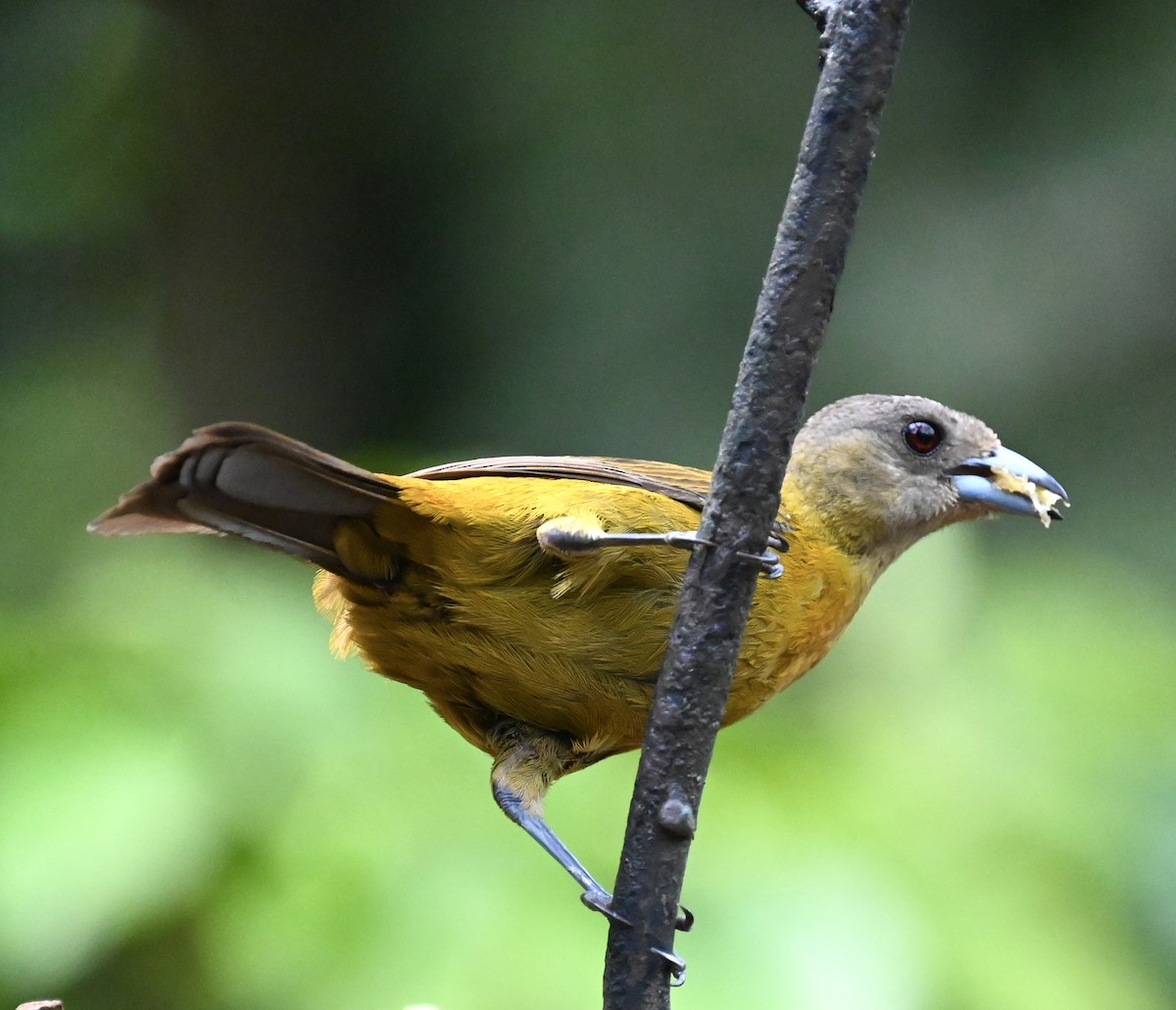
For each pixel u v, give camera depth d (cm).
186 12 1712
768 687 831
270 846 856
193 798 852
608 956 602
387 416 1681
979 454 927
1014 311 1633
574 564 718
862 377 1625
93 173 1719
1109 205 1650
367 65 1712
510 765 787
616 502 729
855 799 956
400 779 891
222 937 834
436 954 827
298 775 884
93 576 1073
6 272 1714
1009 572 1276
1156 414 1602
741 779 940
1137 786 1060
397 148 1708
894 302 1641
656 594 733
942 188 1684
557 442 1588
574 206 1652
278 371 1697
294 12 1706
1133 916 1005
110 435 1662
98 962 836
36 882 827
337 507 705
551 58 1689
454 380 1658
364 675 942
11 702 891
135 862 831
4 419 1666
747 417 598
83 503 1625
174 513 698
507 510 714
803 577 841
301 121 1712
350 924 834
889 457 908
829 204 587
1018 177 1678
